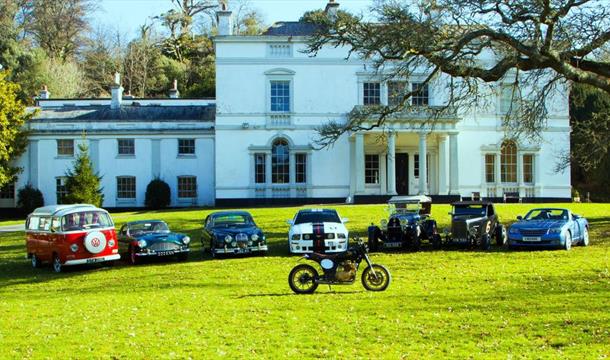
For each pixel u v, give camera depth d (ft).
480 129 164.66
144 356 34.19
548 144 165.58
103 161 170.50
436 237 78.69
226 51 164.35
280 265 69.67
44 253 77.97
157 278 64.18
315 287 51.49
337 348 34.58
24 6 277.85
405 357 32.53
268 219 115.65
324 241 77.56
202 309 46.47
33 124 170.09
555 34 77.36
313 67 164.55
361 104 164.25
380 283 51.93
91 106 183.11
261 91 164.45
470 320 40.04
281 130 164.25
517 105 152.35
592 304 43.29
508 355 32.22
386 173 165.68
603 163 184.03
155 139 171.12
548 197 166.09
